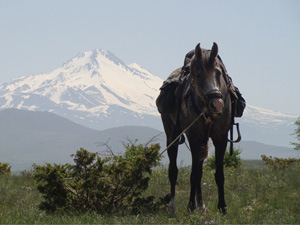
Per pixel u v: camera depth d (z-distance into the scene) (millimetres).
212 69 9344
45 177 9891
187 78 10359
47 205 9914
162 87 10922
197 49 9430
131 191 10352
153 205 10438
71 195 10117
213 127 9820
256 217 9023
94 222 8859
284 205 10203
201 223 8781
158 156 10266
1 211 10062
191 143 10055
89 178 9891
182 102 10297
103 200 10117
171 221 9023
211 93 9141
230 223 8789
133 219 9109
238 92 10602
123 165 10086
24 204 10852
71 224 8695
